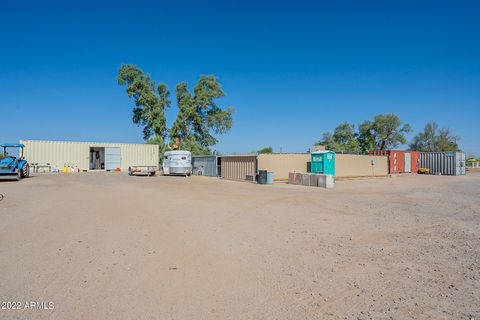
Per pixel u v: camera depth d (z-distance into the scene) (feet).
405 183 78.13
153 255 19.03
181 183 74.79
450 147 223.10
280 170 86.84
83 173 117.39
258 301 13.16
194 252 19.74
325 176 65.41
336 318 11.83
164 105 174.60
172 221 29.04
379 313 12.19
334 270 16.74
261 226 27.27
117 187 62.13
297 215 32.60
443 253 19.71
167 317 11.77
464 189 61.87
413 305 12.84
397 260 18.35
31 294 13.61
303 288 14.47
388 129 203.92
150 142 165.89
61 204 38.75
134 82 164.35
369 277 15.78
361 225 27.84
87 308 12.41
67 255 18.89
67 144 128.06
